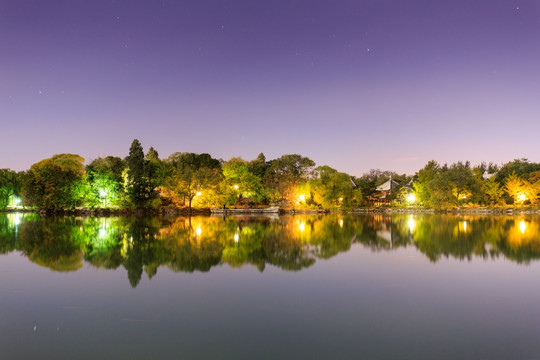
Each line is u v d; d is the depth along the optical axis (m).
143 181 75.25
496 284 16.52
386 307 13.28
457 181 92.94
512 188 101.44
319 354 9.62
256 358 9.38
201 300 13.83
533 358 9.47
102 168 73.94
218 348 9.93
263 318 12.09
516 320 12.12
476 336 10.83
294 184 101.25
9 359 9.27
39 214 68.75
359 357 9.47
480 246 27.84
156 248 25.30
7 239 29.80
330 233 36.56
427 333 11.02
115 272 18.06
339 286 15.87
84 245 26.52
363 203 116.69
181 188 74.44
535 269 19.56
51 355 9.50
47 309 12.78
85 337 10.55
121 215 68.50
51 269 18.62
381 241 30.56
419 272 18.70
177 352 9.70
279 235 34.28
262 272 18.30
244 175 87.94
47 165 70.25
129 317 12.07
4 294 14.44
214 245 26.95
